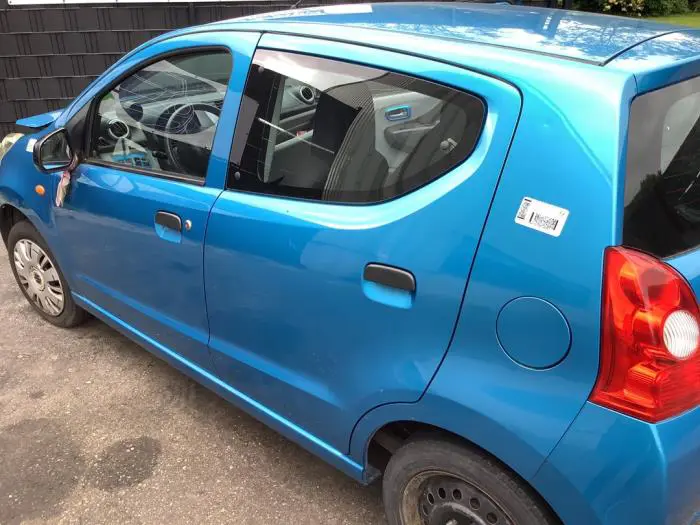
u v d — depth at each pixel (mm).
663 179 1445
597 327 1327
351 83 1829
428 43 1705
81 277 2990
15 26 6027
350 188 1801
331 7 2328
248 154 2078
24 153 3117
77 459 2494
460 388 1533
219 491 2336
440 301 1554
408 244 1611
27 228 3254
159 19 6230
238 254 2049
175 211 2266
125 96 2574
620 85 1374
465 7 2229
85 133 2752
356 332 1765
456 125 1579
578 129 1378
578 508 1413
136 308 2670
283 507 2264
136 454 2523
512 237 1436
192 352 2455
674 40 1671
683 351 1314
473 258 1493
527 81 1468
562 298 1364
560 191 1381
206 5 6238
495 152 1481
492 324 1472
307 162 1918
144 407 2814
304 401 2008
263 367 2129
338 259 1764
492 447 1505
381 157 1740
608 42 1619
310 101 1929
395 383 1674
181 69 2350
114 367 3117
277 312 1986
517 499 1541
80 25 6137
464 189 1523
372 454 1954
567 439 1383
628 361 1311
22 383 2988
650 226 1384
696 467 1364
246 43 2125
